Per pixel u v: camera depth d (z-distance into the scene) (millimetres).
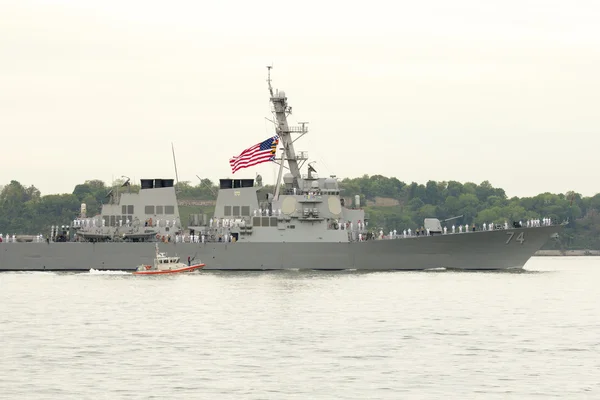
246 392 181000
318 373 197500
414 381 190875
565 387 186375
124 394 179250
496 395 180125
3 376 194750
